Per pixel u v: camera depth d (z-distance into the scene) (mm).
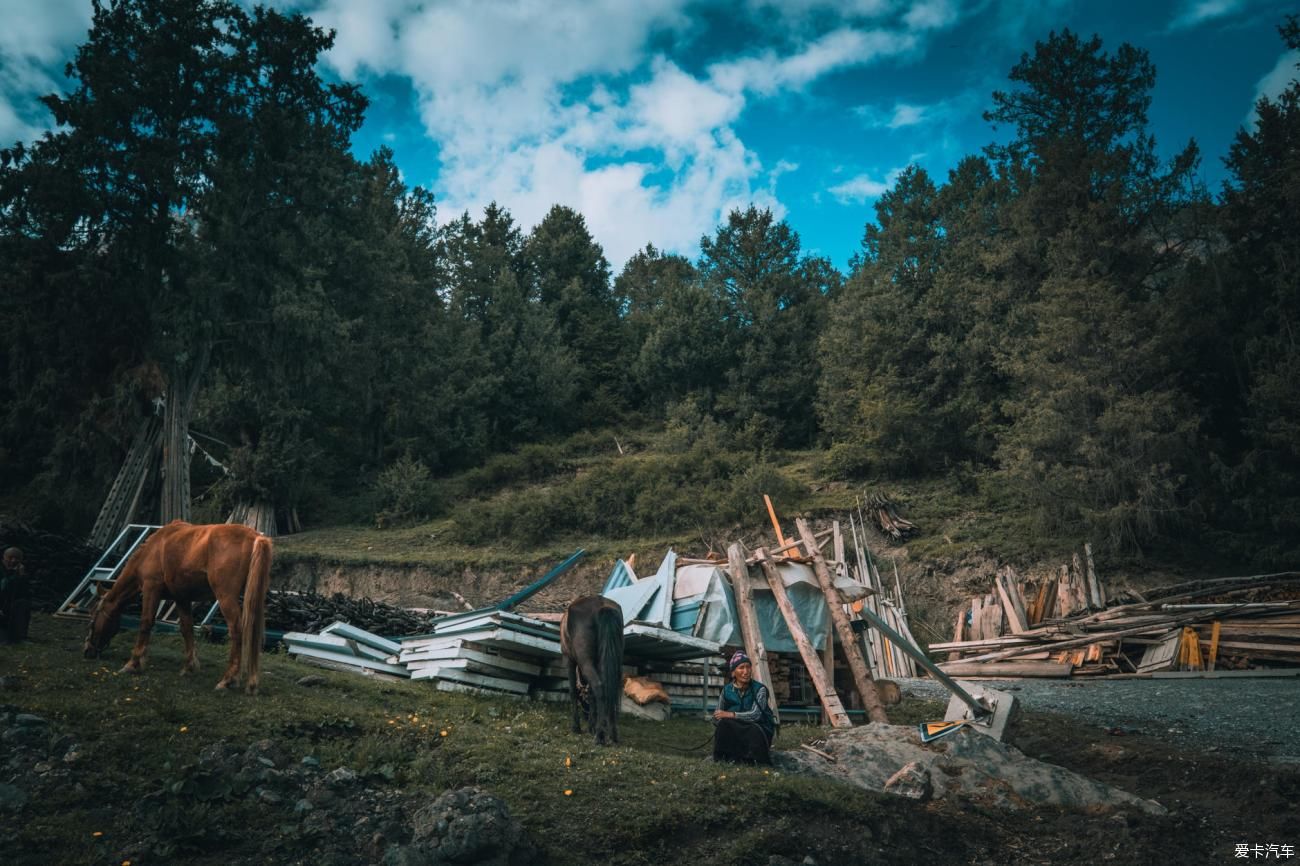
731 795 7117
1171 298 31703
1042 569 28594
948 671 21312
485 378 55844
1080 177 35062
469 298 63531
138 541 15141
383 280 45719
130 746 6758
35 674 8242
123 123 28516
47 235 27031
